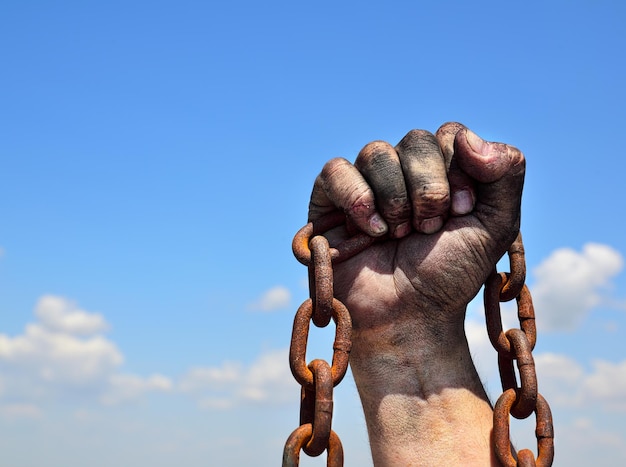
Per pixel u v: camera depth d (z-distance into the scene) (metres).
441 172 0.33
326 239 0.33
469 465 0.34
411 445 0.34
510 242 0.34
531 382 0.33
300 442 0.29
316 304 0.31
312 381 0.30
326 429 0.29
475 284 0.34
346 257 0.34
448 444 0.34
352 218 0.34
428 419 0.34
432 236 0.34
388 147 0.34
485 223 0.34
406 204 0.33
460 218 0.34
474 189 0.34
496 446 0.33
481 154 0.33
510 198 0.34
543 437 0.33
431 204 0.33
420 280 0.34
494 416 0.33
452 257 0.34
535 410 0.33
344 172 0.34
